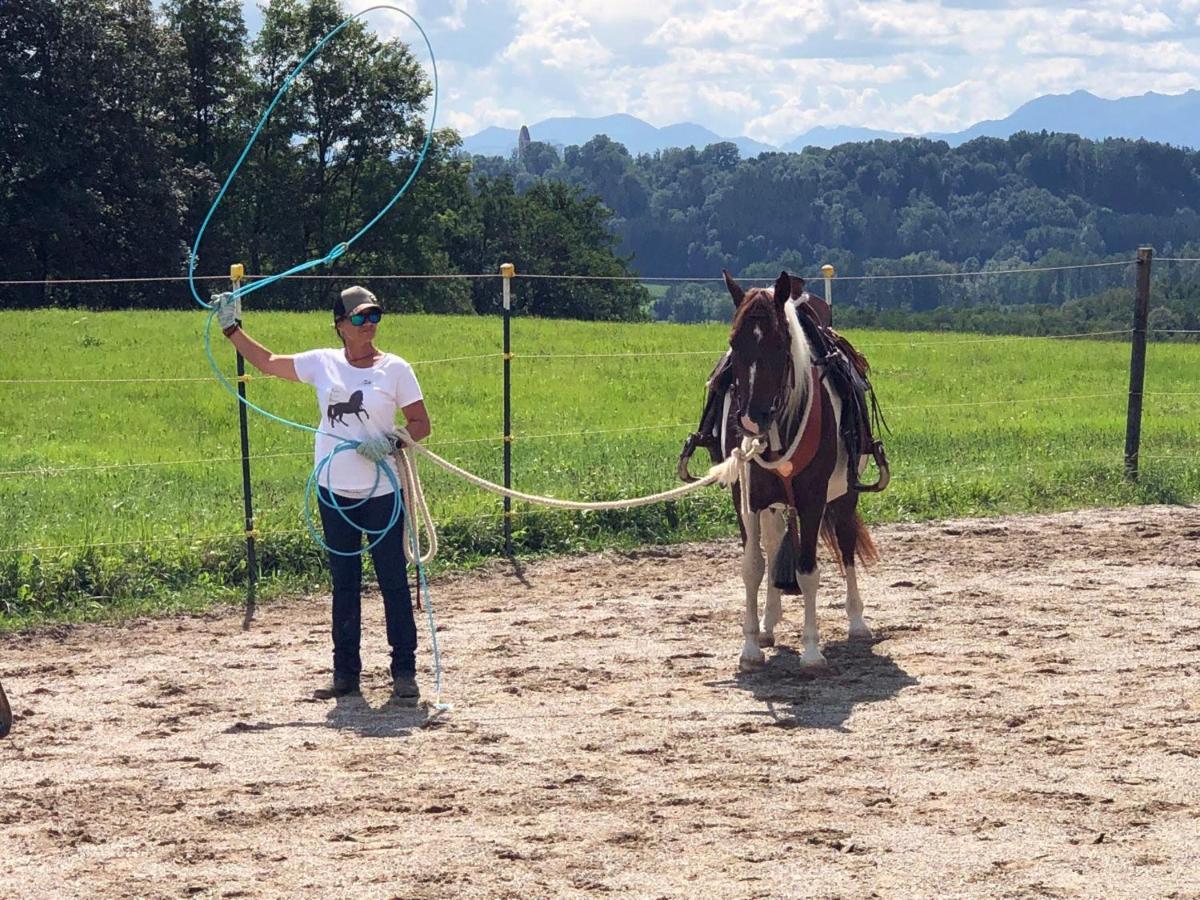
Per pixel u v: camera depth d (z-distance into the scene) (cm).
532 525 1076
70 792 550
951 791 537
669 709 664
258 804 533
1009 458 1469
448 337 3020
